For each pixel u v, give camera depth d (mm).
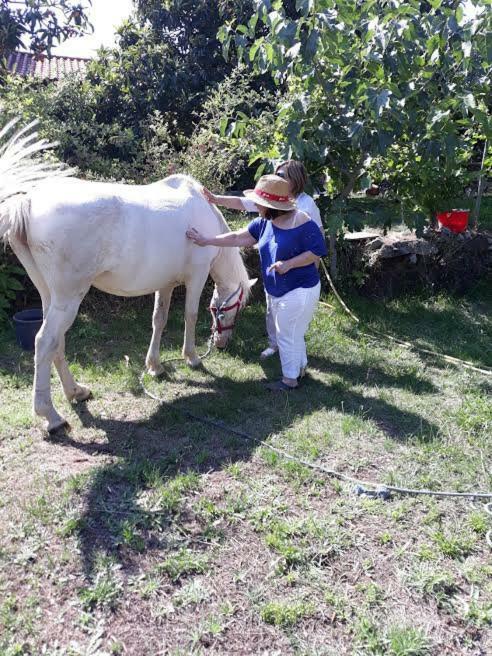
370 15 5074
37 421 3678
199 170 7324
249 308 6160
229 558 2568
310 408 4078
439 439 3672
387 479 3219
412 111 5523
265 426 3797
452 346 5344
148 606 2297
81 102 9188
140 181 7500
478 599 2379
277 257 4090
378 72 5102
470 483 3209
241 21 11055
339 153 6012
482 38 4824
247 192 4090
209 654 2105
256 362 4895
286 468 3246
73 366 4543
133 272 3629
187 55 11508
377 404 4164
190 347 4602
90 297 5750
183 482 3051
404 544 2693
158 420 3801
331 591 2400
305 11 4719
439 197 6734
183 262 4012
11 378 4309
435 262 6805
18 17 8469
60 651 2082
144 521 2746
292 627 2227
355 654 2111
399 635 2170
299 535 2713
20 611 2246
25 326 4754
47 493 2943
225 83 9156
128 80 10250
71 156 7703
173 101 10820
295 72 5520
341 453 3482
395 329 5750
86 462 3275
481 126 5980
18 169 3260
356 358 5031
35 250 3275
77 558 2514
